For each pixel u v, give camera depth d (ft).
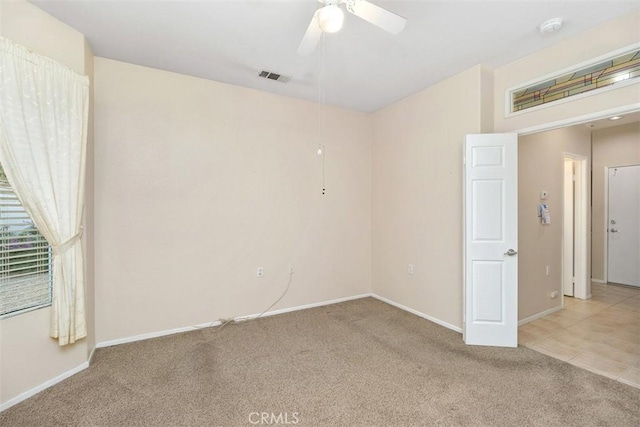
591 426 5.81
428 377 7.50
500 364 8.13
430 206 11.44
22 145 6.41
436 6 6.87
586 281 13.98
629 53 7.23
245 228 11.50
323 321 11.34
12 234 6.63
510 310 9.17
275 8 6.97
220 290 11.04
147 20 7.41
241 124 11.38
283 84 11.22
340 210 13.78
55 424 5.93
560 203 12.52
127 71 9.48
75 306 7.45
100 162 9.09
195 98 10.54
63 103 7.15
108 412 6.25
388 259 13.56
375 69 10.02
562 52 8.34
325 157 13.34
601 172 16.66
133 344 9.36
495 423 5.90
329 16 5.28
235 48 8.71
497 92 9.95
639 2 6.75
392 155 13.28
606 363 8.20
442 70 10.10
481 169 9.34
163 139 10.02
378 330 10.48
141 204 9.69
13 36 6.51
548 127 8.70
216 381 7.35
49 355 7.16
